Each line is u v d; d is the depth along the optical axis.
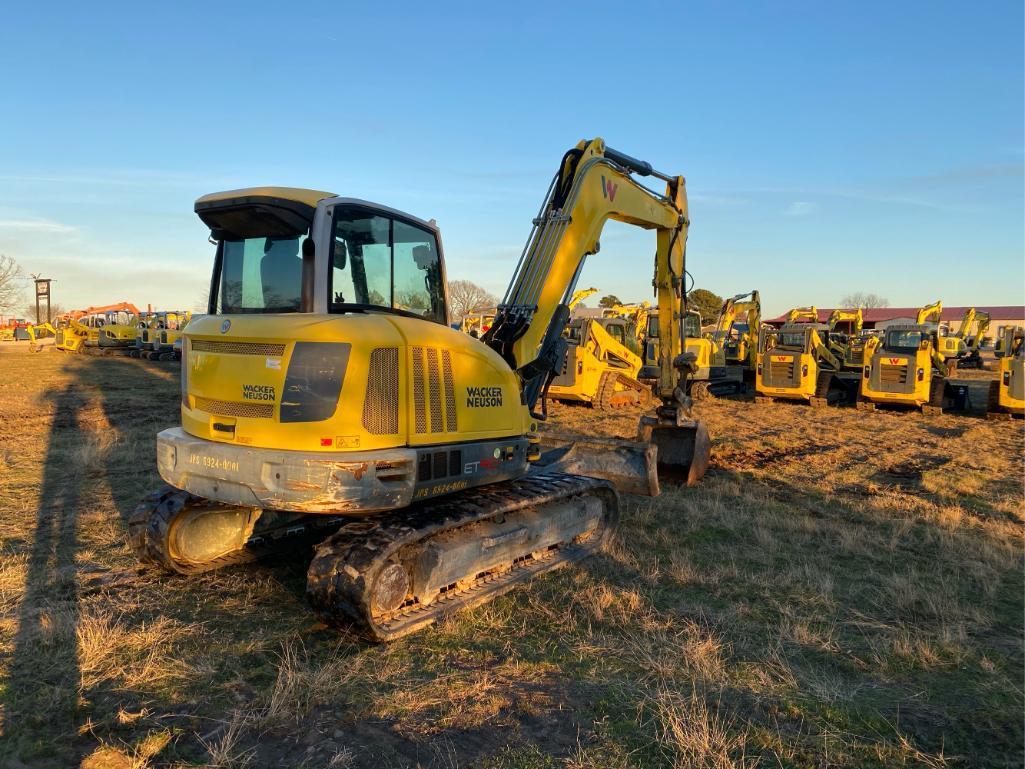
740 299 22.06
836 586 5.52
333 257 4.63
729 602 5.18
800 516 7.42
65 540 6.19
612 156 7.09
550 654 4.28
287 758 3.21
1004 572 5.84
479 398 5.06
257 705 3.63
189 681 3.85
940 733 3.50
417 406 4.55
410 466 4.39
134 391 19.62
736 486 8.61
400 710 3.60
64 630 4.34
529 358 6.21
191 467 4.61
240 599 5.01
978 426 14.63
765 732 3.45
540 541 5.57
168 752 3.22
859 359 21.64
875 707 3.73
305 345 4.28
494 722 3.52
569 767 3.14
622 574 5.70
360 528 4.47
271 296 4.94
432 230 5.46
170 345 33.19
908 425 14.77
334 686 3.77
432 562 4.57
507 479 5.38
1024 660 4.30
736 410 17.22
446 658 4.19
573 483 5.88
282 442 4.30
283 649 4.26
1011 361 15.05
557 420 14.55
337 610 4.18
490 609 4.90
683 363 8.45
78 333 39.41
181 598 5.00
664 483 8.66
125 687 3.75
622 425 13.91
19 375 24.41
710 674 4.00
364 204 4.83
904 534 6.84
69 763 3.11
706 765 3.17
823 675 4.08
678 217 8.45
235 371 4.52
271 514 5.83
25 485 8.15
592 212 6.73
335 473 4.11
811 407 17.88
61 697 3.64
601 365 16.20
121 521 6.75
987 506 8.03
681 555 6.09
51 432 12.06
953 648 4.40
